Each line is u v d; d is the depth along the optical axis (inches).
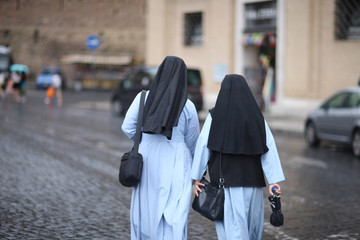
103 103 2743.6
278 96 2004.2
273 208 371.2
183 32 2420.0
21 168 898.1
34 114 2004.2
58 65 4350.4
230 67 2226.9
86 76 4018.2
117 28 4311.0
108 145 1207.6
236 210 363.9
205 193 371.6
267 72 2052.2
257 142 362.3
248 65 2224.4
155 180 371.6
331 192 768.3
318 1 1855.3
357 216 629.9
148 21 2534.5
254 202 374.0
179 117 366.9
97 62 4116.6
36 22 4370.1
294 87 1947.6
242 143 362.3
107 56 4128.9
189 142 391.9
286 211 651.5
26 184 773.9
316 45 1873.8
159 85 368.5
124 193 731.4
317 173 924.0
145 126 361.7
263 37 2096.5
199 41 2384.4
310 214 637.3
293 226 582.2
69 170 893.8
